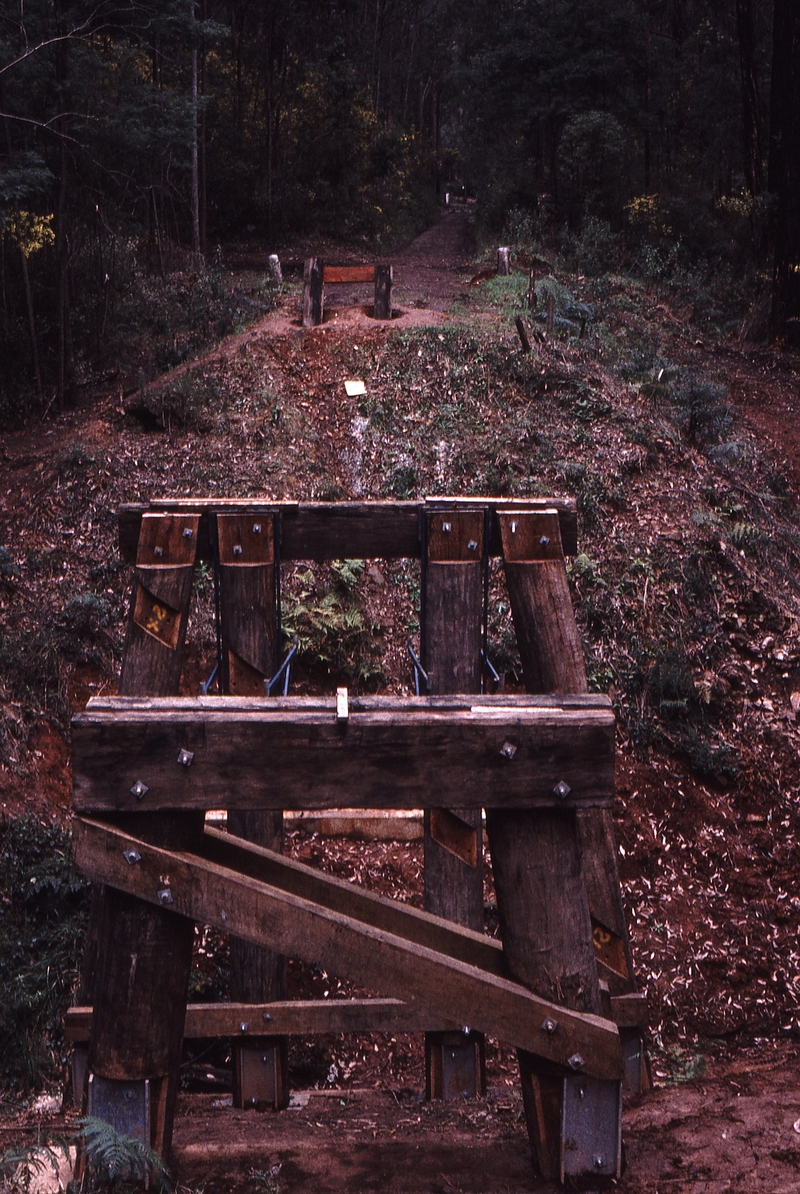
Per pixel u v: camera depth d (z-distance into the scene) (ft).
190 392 33.04
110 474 29.86
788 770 24.30
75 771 8.45
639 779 23.44
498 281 52.06
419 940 9.75
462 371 34.60
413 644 26.35
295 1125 13.02
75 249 42.75
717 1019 18.70
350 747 8.55
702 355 55.06
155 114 39.50
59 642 24.38
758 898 21.50
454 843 13.32
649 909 20.80
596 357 39.58
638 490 30.78
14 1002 16.42
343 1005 14.40
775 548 31.09
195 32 38.50
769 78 93.15
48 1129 12.03
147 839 8.68
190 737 8.48
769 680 26.35
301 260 75.31
